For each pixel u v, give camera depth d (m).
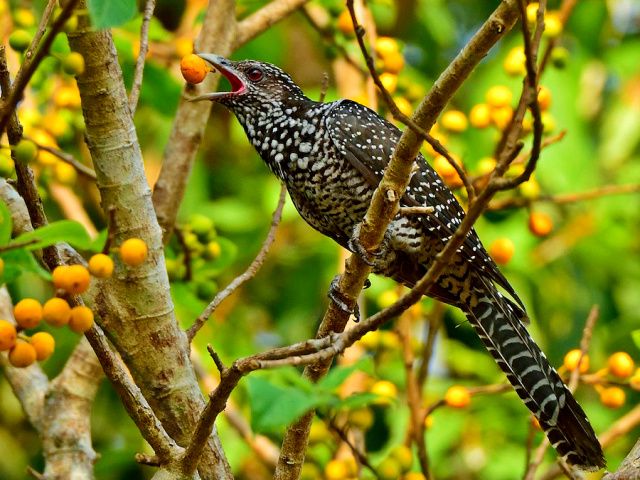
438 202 9.91
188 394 7.75
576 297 14.32
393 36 15.24
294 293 14.25
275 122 10.28
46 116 10.37
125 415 13.41
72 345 13.18
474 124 10.10
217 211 14.29
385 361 11.05
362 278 8.02
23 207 7.28
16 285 11.52
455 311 13.89
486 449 13.16
